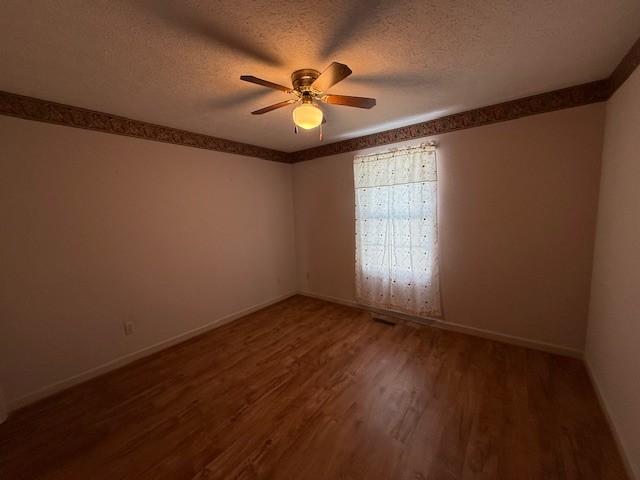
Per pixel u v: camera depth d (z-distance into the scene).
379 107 2.31
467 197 2.60
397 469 1.36
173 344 2.77
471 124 2.49
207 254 3.05
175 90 1.86
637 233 1.35
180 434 1.62
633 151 1.44
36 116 1.93
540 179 2.25
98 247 2.25
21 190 1.89
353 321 3.19
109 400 1.94
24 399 1.92
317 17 1.19
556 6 1.16
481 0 1.12
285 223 4.04
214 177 3.09
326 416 1.72
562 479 1.29
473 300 2.68
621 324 1.50
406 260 3.02
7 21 1.13
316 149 3.72
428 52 1.50
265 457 1.45
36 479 1.38
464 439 1.52
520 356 2.31
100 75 1.63
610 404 1.58
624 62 1.57
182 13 1.14
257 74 1.67
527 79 1.88
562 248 2.22
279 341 2.75
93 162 2.20
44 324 2.01
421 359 2.33
